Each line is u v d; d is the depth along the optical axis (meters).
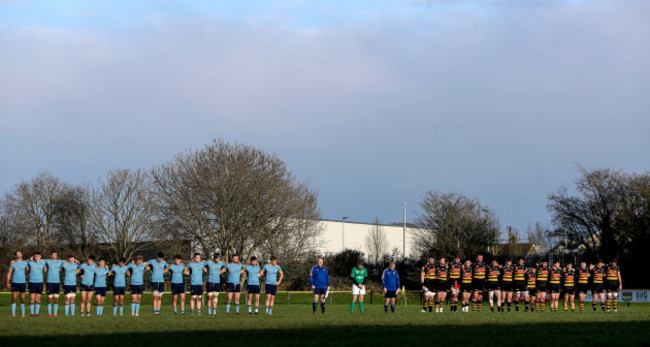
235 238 63.53
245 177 63.12
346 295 62.28
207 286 30.30
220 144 65.12
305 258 65.19
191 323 21.06
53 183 78.12
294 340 15.24
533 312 34.69
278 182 64.69
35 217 77.31
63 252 74.94
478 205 79.62
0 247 73.06
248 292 29.98
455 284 34.25
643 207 69.44
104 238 72.25
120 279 29.53
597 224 71.81
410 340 15.34
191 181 62.88
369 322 21.80
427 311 37.09
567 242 73.94
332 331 17.70
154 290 29.66
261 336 16.22
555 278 37.00
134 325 20.00
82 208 76.75
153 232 65.56
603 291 37.31
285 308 43.31
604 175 71.75
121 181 72.12
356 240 94.50
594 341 15.30
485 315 28.89
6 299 49.75
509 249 89.81
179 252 62.25
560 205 73.56
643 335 17.00
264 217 63.47
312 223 65.62
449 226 78.75
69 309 29.31
